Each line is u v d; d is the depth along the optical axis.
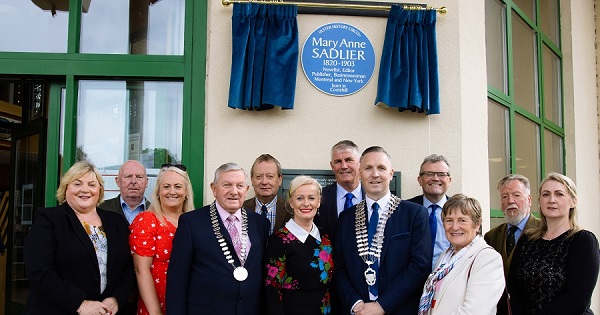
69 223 2.84
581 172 6.50
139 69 4.03
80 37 4.11
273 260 2.94
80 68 4.02
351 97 4.05
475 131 4.35
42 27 4.12
